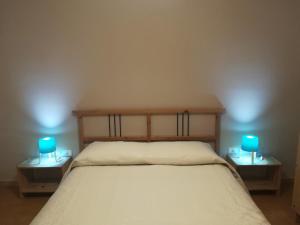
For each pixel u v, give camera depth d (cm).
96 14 266
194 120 287
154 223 145
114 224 145
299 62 275
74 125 291
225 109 285
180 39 270
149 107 285
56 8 264
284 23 266
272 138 294
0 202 274
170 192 181
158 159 232
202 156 232
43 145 269
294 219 237
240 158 282
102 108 286
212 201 168
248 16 265
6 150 298
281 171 289
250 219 148
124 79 279
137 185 192
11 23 267
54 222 148
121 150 243
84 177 207
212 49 272
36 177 301
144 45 272
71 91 282
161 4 263
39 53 274
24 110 288
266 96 283
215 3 263
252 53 273
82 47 272
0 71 278
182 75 278
